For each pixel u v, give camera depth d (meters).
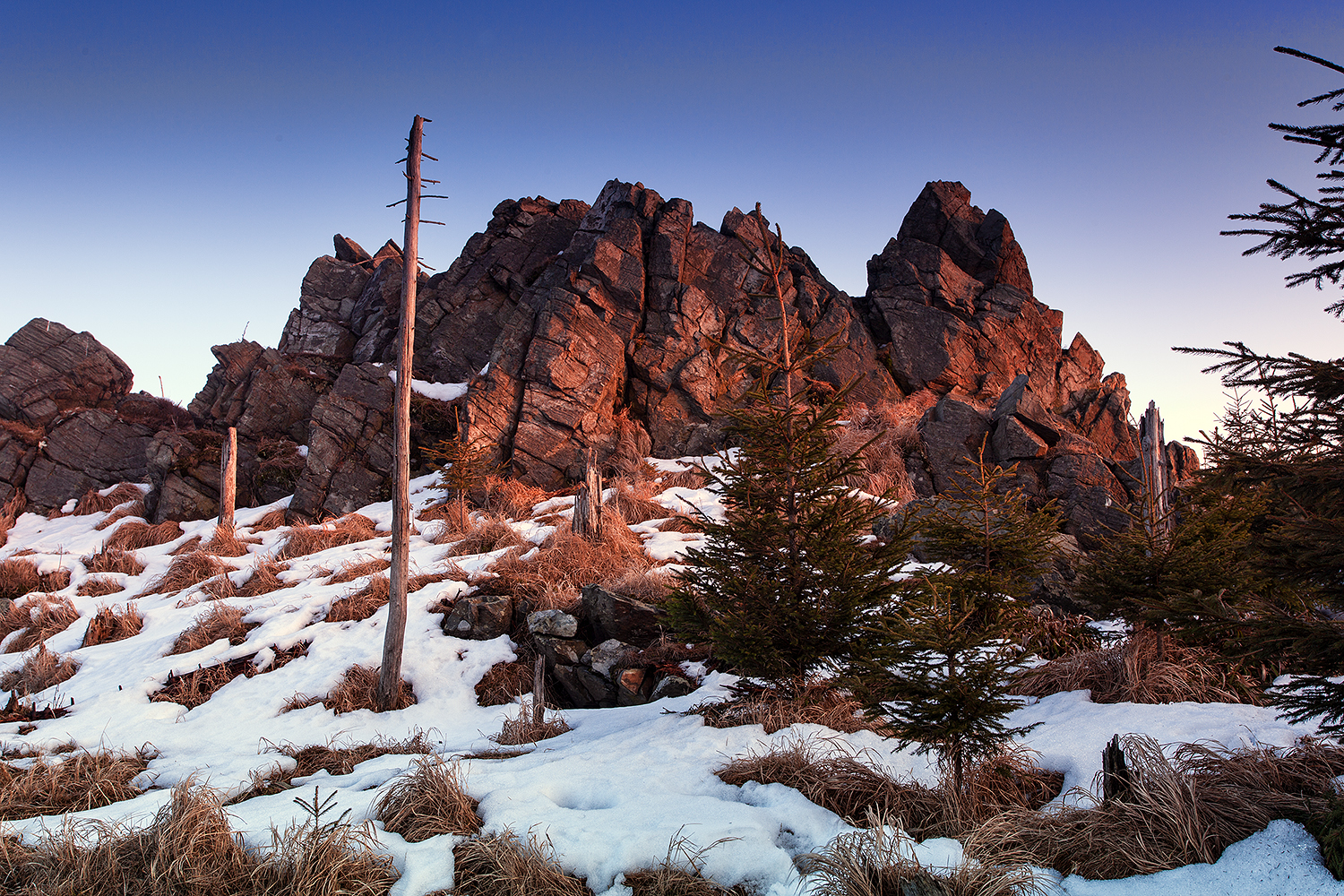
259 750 8.05
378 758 7.44
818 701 7.29
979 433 16.64
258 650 11.09
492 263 25.88
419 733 8.50
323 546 16.91
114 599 15.00
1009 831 4.71
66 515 21.30
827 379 22.45
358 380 21.78
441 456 18.06
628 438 21.02
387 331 26.22
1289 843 4.10
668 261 23.45
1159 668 7.23
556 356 21.16
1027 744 6.23
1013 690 7.75
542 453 20.28
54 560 17.23
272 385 23.19
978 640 5.14
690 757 6.34
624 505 16.72
